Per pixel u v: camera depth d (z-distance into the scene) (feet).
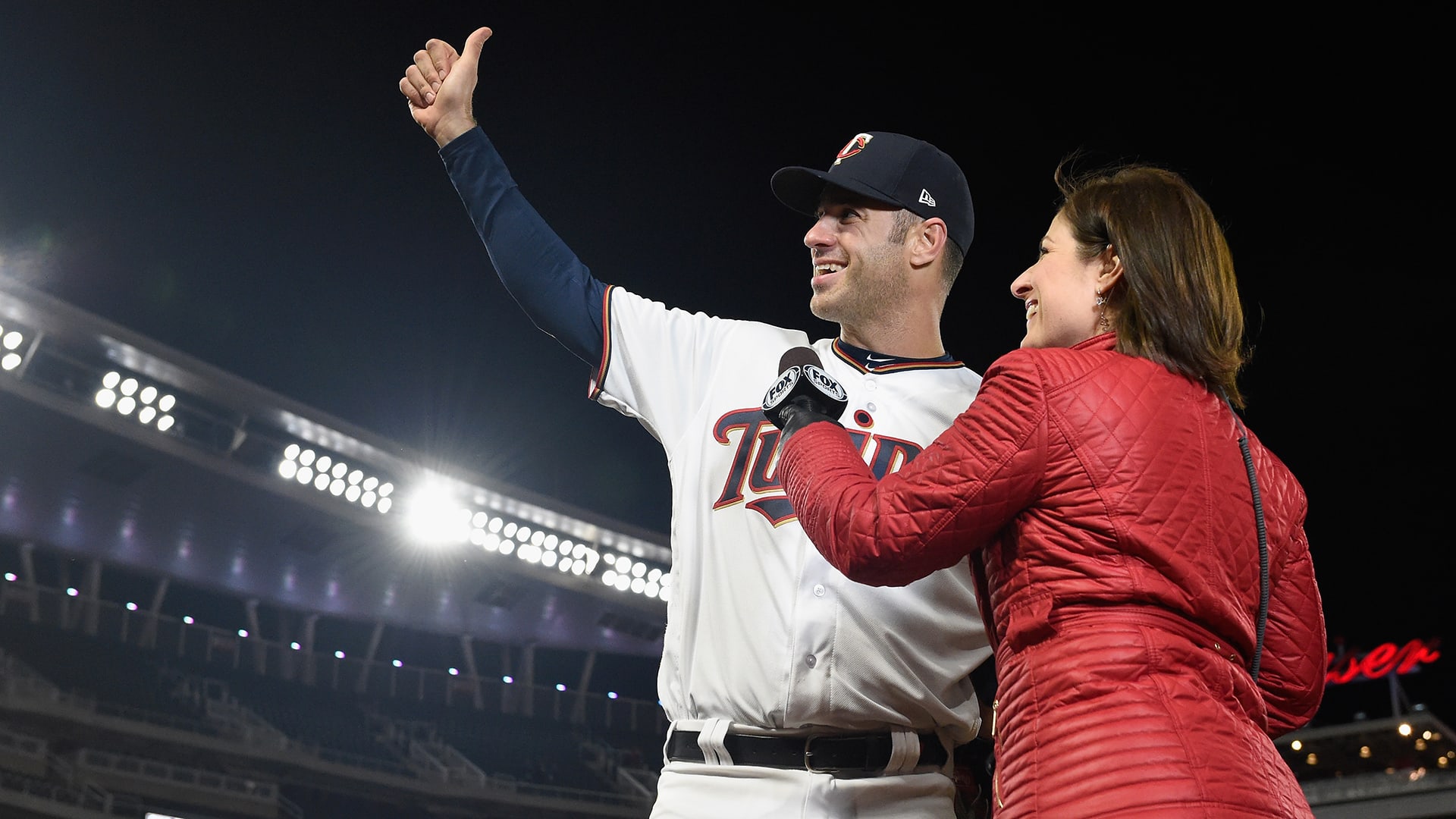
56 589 60.08
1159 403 5.41
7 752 49.65
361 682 68.80
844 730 7.24
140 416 52.44
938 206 8.39
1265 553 5.53
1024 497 5.28
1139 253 5.79
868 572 5.41
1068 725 4.93
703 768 7.38
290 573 64.54
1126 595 5.08
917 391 8.07
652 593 67.97
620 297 8.48
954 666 7.48
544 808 66.03
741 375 8.19
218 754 57.21
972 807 8.01
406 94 8.73
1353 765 51.13
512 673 76.33
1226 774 4.75
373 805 62.08
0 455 52.26
